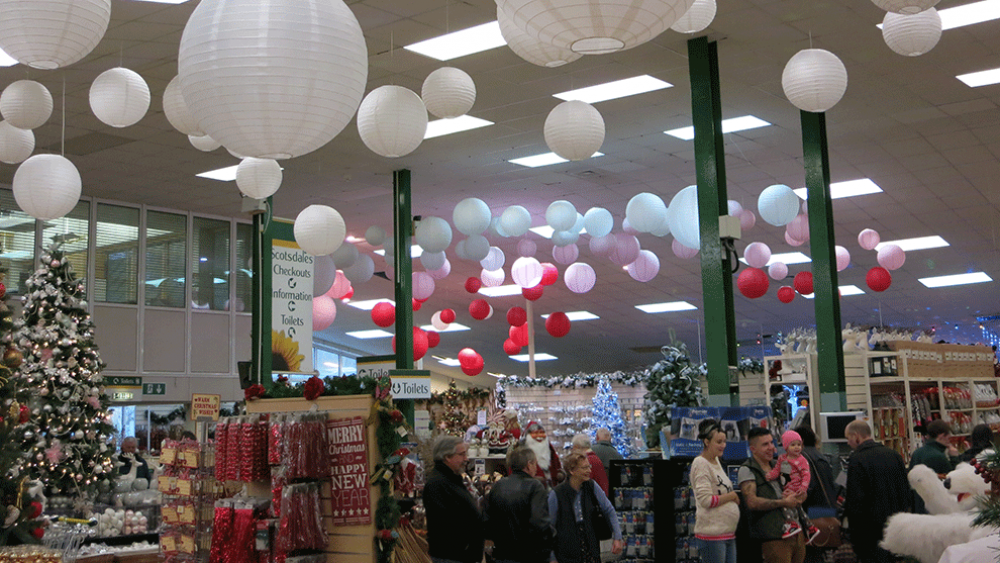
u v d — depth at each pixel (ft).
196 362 54.44
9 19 12.14
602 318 78.02
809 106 21.12
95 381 35.70
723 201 29.43
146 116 37.47
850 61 32.94
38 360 34.30
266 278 31.14
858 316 74.84
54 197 21.95
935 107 37.73
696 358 90.48
